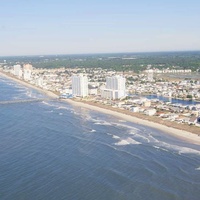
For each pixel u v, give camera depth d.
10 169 177.88
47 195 148.25
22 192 150.62
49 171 175.50
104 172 175.12
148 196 149.25
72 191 152.50
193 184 161.25
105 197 147.50
